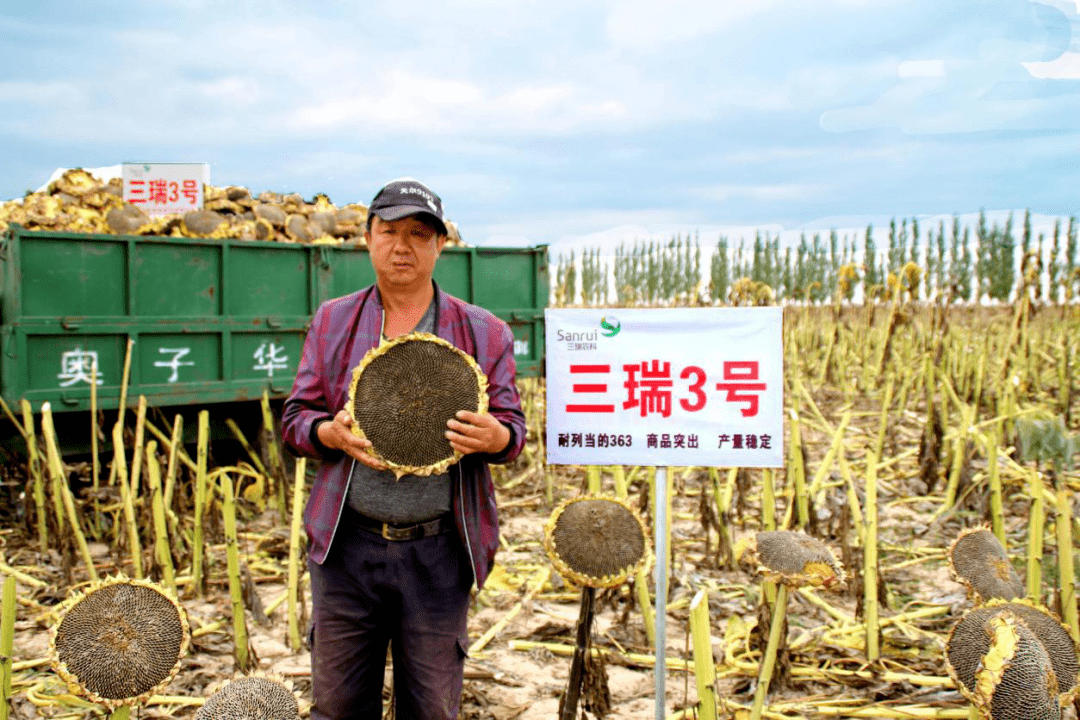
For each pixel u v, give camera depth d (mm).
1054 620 2227
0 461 6246
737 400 2850
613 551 2773
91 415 5980
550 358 2955
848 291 12625
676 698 3691
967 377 9922
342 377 2627
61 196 8023
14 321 5559
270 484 6949
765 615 3656
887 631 4344
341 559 2596
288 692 1807
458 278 7781
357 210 9062
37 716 3570
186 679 3906
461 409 2352
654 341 2891
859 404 11391
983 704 1921
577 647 2898
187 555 5211
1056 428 6562
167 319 6219
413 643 2613
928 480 6984
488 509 2688
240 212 8531
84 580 5230
